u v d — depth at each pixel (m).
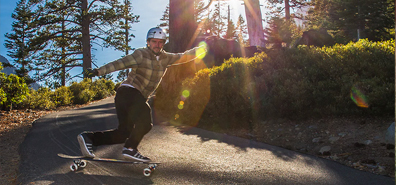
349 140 4.79
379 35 22.31
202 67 13.34
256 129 6.25
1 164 3.94
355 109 5.56
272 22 12.40
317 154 4.51
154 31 3.38
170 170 3.62
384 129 4.81
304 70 6.65
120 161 3.20
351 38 23.33
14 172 3.61
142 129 3.37
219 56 14.28
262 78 6.88
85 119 7.91
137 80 3.49
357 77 5.87
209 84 7.38
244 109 6.62
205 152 4.53
